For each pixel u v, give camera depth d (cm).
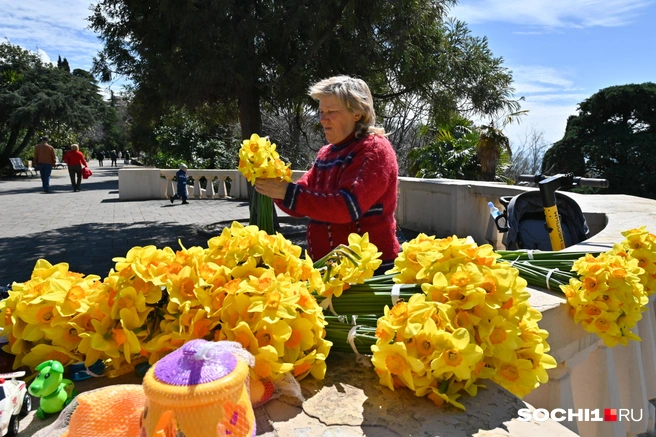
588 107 2233
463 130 1397
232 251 151
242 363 103
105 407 108
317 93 219
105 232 970
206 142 2103
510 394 140
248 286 131
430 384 133
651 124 2131
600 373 238
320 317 144
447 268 157
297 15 712
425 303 139
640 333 274
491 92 920
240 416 98
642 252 243
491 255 162
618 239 321
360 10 764
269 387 131
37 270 160
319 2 723
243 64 740
